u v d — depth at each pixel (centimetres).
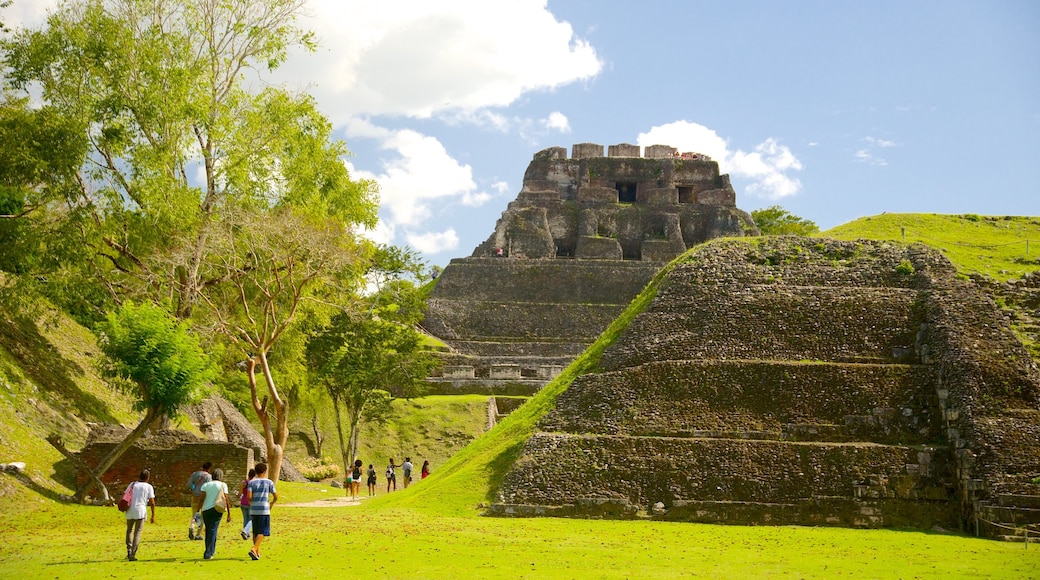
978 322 3609
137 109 3469
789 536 2752
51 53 3422
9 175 3372
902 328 3731
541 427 3478
